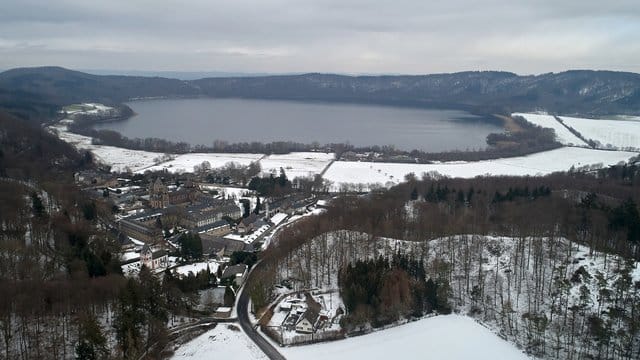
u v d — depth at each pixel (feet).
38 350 590.55
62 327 638.53
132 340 616.80
